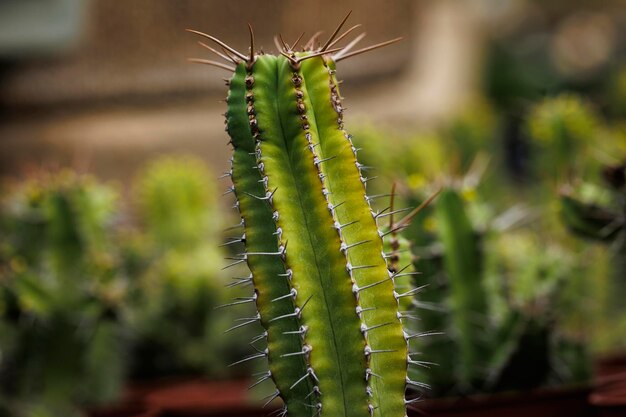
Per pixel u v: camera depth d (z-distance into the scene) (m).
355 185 2.17
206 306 4.87
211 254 4.96
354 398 2.12
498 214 5.38
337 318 2.12
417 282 3.25
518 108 11.12
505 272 3.69
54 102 8.50
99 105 8.55
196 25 8.66
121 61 8.53
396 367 2.16
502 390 3.35
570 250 4.34
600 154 4.41
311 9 9.12
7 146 8.08
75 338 3.93
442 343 3.29
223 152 8.17
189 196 5.15
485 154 6.46
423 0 10.05
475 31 12.52
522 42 16.88
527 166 5.35
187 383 4.68
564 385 3.37
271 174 2.14
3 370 3.96
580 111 4.65
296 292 2.12
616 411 2.91
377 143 4.57
